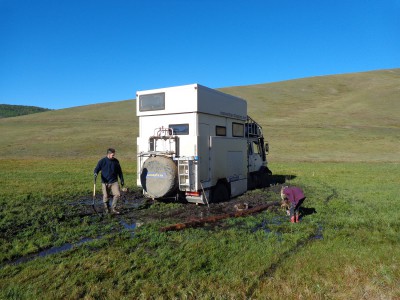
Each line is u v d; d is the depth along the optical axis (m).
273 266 5.14
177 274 4.82
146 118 10.19
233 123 11.51
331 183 15.45
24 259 5.64
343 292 4.29
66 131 48.53
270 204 10.12
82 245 6.18
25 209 9.37
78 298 4.16
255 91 82.69
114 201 9.02
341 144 38.62
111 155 8.98
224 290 4.32
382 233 6.92
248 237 6.66
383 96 69.31
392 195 11.88
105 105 77.25
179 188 9.31
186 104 9.38
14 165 24.38
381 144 38.38
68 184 14.60
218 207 9.85
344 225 7.66
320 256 5.51
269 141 40.34
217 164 10.32
